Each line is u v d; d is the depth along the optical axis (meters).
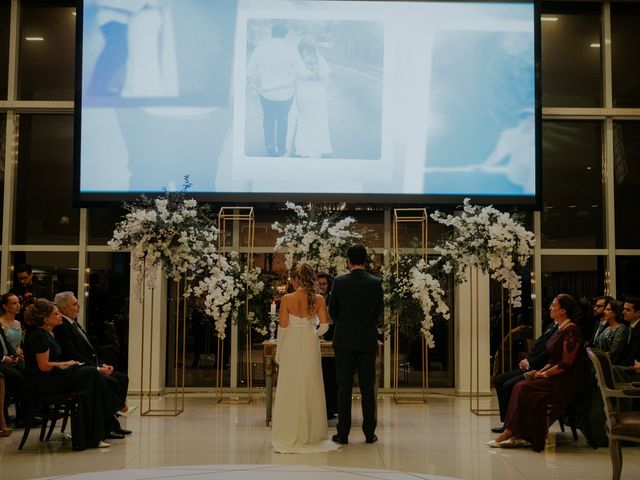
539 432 6.41
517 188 9.98
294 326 6.44
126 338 10.17
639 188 10.49
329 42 10.02
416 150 9.98
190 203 8.38
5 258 10.22
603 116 10.49
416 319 8.92
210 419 8.05
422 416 8.34
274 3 10.01
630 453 6.35
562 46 10.67
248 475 5.25
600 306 7.29
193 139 9.88
